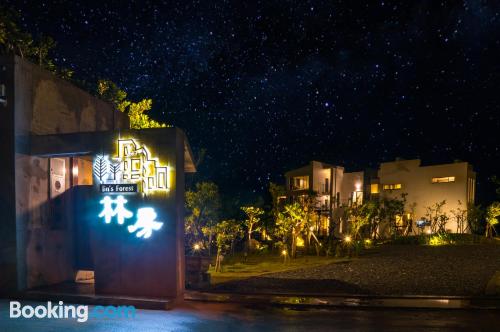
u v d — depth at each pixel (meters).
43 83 10.38
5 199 9.42
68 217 11.20
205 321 7.67
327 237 25.55
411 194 34.53
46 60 13.90
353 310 8.70
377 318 8.00
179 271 9.03
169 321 7.61
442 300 9.62
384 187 36.41
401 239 26.91
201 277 11.59
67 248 11.09
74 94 11.61
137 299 8.66
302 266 16.31
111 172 9.26
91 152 9.42
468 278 12.69
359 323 7.62
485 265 15.62
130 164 9.16
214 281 12.63
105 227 9.18
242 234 20.39
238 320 7.79
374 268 15.12
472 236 27.00
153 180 9.03
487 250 21.39
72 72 14.93
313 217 20.55
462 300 9.60
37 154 9.73
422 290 10.82
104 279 9.12
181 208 9.25
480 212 29.89
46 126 10.42
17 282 9.34
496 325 7.52
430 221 31.42
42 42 13.66
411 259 17.81
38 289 9.63
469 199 32.16
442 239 26.06
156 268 8.94
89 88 16.00
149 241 8.98
